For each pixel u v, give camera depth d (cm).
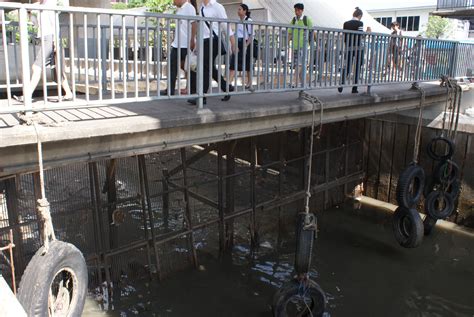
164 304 799
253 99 732
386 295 862
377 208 1265
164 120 518
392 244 1067
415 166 1010
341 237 1097
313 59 713
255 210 1003
